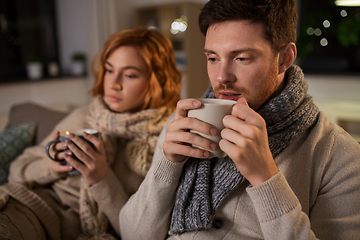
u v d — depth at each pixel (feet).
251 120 1.88
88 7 12.15
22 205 3.01
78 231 3.32
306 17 10.80
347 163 2.31
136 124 3.66
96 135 3.08
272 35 2.12
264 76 2.19
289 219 1.93
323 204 2.29
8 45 11.28
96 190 3.05
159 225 2.58
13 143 4.79
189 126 1.96
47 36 12.92
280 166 2.38
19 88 10.55
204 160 2.56
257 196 1.98
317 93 10.82
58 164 3.17
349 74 10.15
